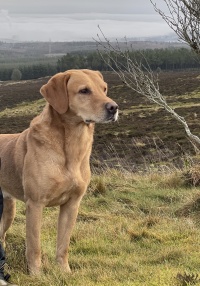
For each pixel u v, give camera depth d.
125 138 13.16
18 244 2.75
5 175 2.53
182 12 3.59
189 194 3.81
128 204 3.77
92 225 3.11
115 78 36.69
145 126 15.53
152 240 2.88
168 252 2.59
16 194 2.54
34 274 2.32
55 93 2.31
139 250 2.75
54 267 2.40
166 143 10.94
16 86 45.41
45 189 2.33
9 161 2.50
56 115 2.33
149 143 10.97
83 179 2.42
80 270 2.43
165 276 2.24
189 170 4.45
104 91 2.38
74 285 2.22
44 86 2.33
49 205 2.42
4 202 2.63
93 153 10.38
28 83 48.16
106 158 9.69
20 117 24.50
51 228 3.11
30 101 31.17
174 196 3.89
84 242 2.83
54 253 2.69
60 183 2.33
